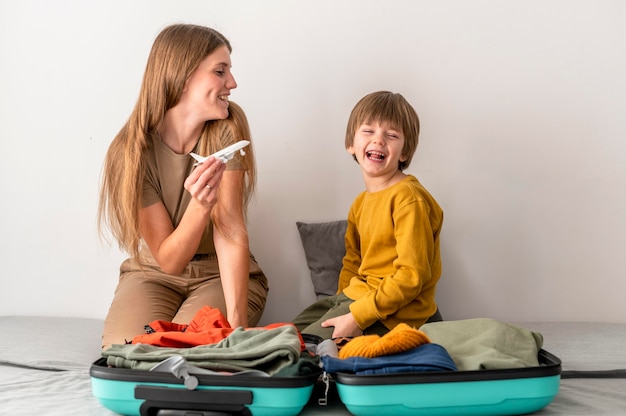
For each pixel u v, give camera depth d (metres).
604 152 2.16
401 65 2.16
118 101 2.21
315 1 2.17
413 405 1.22
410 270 1.70
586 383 1.49
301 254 2.20
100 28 2.20
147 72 1.76
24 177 2.23
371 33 2.16
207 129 1.82
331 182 2.19
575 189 2.17
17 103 2.22
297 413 1.25
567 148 2.16
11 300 2.26
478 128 2.17
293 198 2.20
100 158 2.22
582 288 2.18
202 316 1.53
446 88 2.16
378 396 1.21
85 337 1.93
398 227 1.76
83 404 1.36
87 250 2.23
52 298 2.25
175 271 1.80
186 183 1.62
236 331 1.36
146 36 2.19
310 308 1.91
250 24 2.18
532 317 2.18
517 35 2.15
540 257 2.18
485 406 1.23
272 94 2.19
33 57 2.21
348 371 1.27
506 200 2.18
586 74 2.15
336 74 2.17
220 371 1.28
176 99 1.76
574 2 2.14
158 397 1.23
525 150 2.17
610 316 2.17
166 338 1.40
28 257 2.25
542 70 2.15
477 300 2.19
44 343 1.83
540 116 2.16
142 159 1.75
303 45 2.17
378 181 1.88
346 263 2.00
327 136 2.18
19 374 1.59
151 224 1.78
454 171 2.18
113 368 1.25
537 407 1.25
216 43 1.76
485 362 1.28
